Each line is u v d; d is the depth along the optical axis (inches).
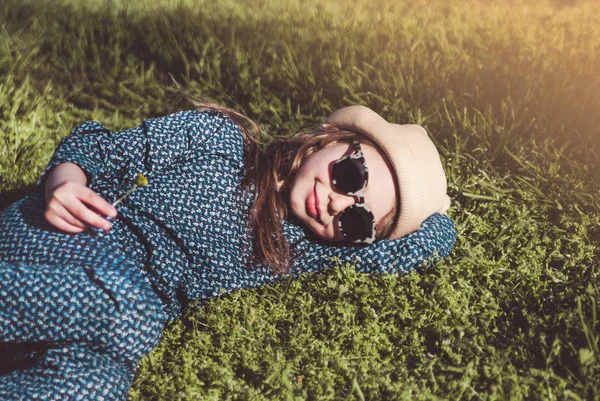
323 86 194.2
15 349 105.4
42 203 113.4
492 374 106.0
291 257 122.0
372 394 103.6
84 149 117.0
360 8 260.5
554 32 229.9
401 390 104.0
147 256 114.0
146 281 106.3
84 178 112.7
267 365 108.7
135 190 116.3
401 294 120.3
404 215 115.7
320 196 113.8
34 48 208.1
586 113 170.4
